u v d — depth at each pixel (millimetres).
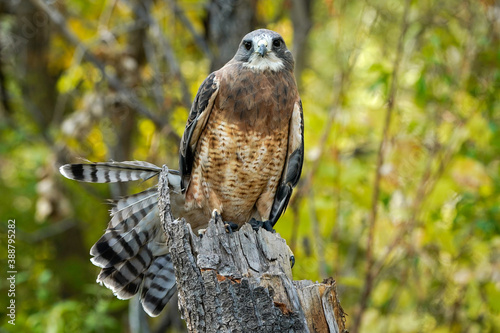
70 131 13758
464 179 11359
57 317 12727
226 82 8570
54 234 17703
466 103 12453
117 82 13336
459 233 12031
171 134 13195
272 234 7051
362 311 11133
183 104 13320
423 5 12930
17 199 18750
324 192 12391
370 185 11789
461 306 12938
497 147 11562
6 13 16859
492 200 11703
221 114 8570
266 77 8641
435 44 11414
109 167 8555
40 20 16266
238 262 6699
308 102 12641
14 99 17422
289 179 9039
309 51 17625
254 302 5855
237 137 8594
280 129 8766
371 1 12867
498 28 11750
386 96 11758
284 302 6039
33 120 18578
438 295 13180
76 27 15945
